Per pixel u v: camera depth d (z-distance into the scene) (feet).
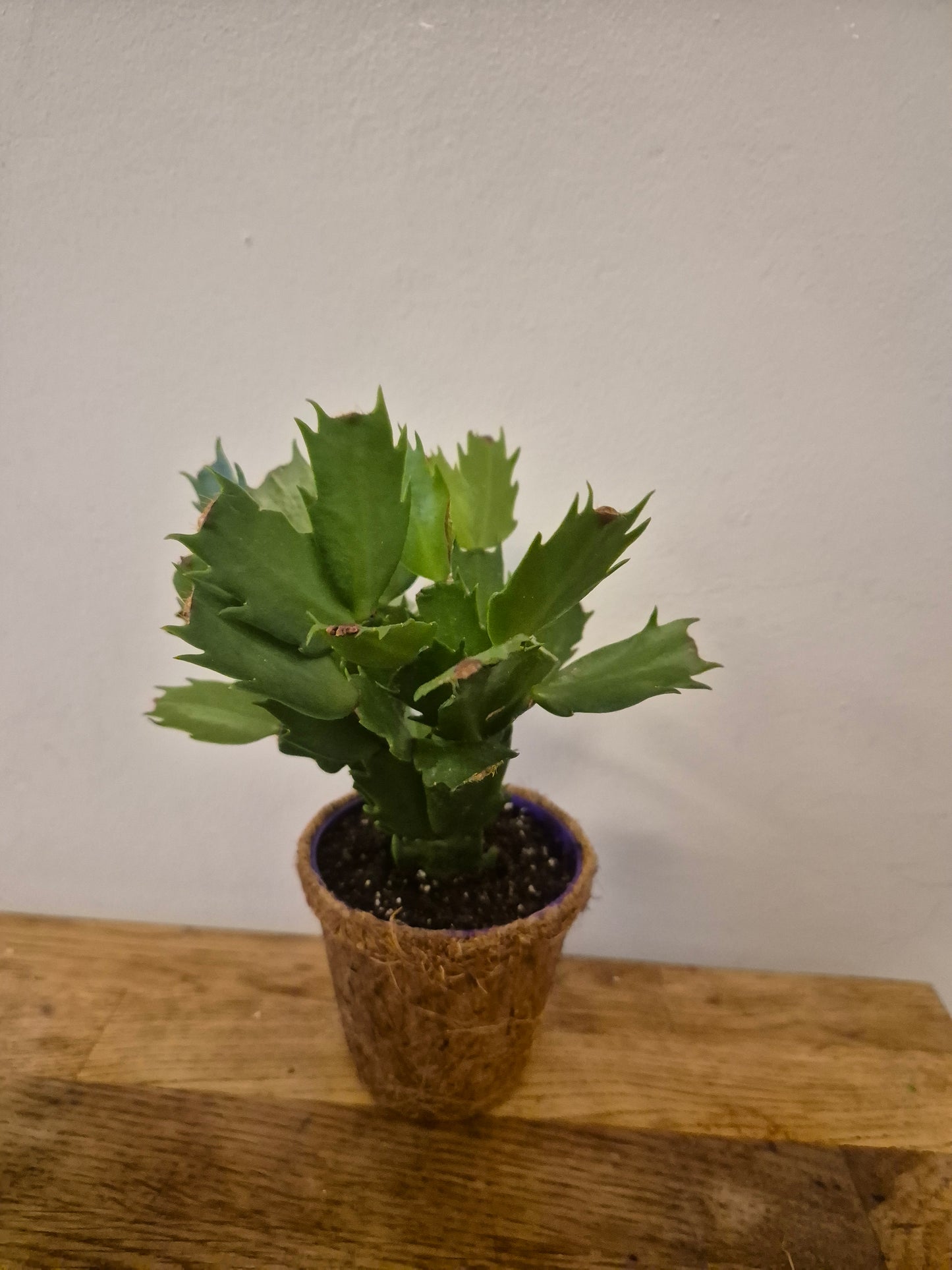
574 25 0.62
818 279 0.66
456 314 0.70
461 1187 0.64
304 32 0.63
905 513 0.71
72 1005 0.79
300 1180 0.64
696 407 0.70
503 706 0.51
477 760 0.51
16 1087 0.70
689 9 0.61
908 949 0.87
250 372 0.72
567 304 0.69
